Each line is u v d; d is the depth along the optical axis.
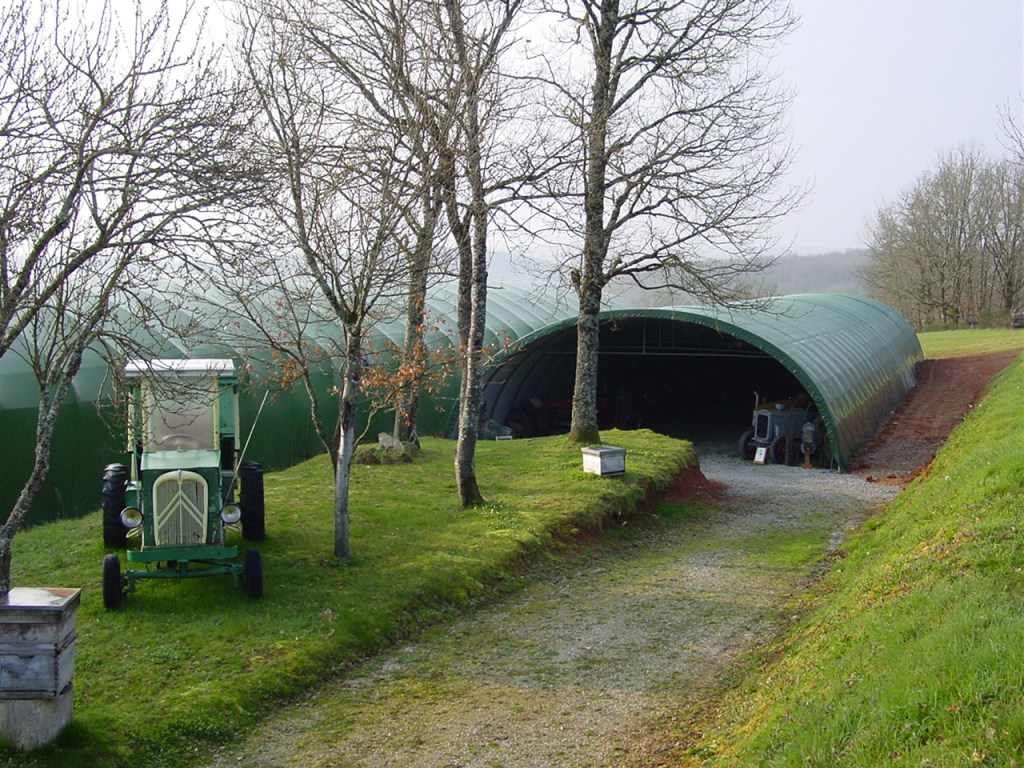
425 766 8.09
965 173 69.06
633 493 18.19
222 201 9.55
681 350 30.97
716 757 7.30
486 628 11.90
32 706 7.74
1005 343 45.91
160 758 8.15
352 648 10.77
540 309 34.44
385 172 13.21
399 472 19.78
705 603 12.75
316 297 23.11
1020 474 11.06
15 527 8.56
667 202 21.05
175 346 20.81
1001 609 7.02
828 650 8.33
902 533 12.95
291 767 8.15
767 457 25.44
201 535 11.29
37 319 9.08
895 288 72.44
